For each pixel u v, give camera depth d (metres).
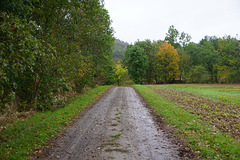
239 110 11.55
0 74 5.83
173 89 28.19
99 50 19.94
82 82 18.30
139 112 11.22
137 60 52.41
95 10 16.28
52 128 7.64
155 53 62.44
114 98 17.50
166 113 10.23
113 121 9.07
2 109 8.03
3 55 5.96
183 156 5.11
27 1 8.05
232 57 54.59
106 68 33.34
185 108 11.94
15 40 6.06
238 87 33.56
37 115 9.66
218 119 9.26
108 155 5.22
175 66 55.22
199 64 62.62
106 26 19.34
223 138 6.19
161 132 7.34
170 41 67.31
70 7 11.88
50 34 10.98
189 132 6.94
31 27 7.08
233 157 4.75
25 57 6.77
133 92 23.56
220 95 19.55
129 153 5.35
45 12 11.22
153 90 25.89
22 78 9.40
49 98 11.30
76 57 12.92
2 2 6.93
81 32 15.23
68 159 5.01
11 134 6.75
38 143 6.06
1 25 5.55
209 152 5.10
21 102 10.39
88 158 5.05
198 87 33.66
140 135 6.97
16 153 5.20
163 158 5.02
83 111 11.46
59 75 11.43
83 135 7.01
